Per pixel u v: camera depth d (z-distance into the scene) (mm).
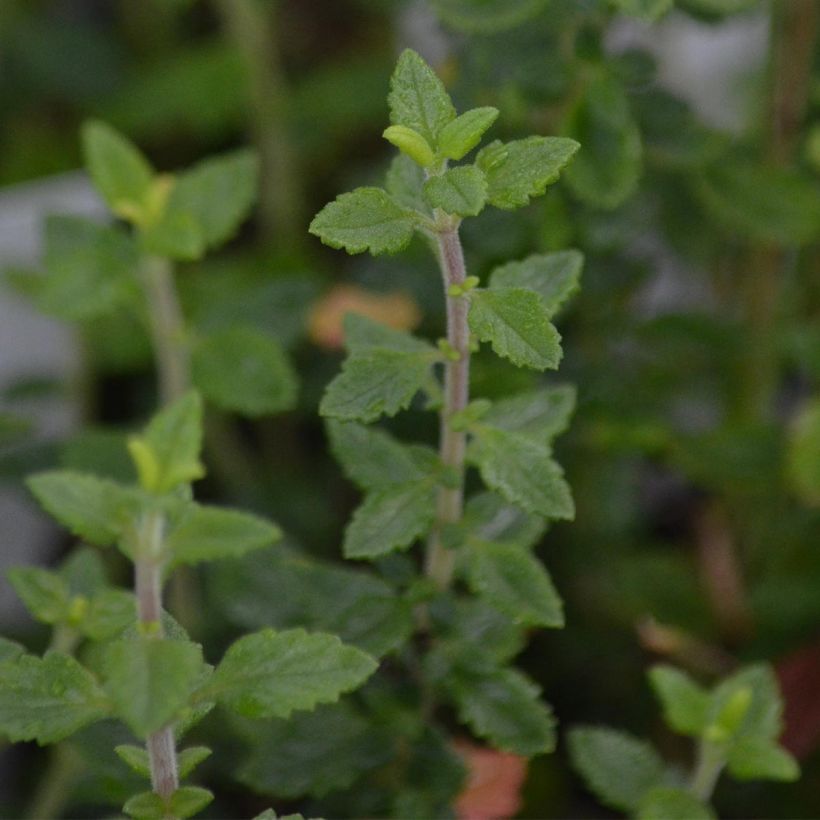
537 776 696
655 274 785
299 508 782
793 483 705
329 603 603
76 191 871
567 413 585
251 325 687
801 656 675
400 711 604
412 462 583
